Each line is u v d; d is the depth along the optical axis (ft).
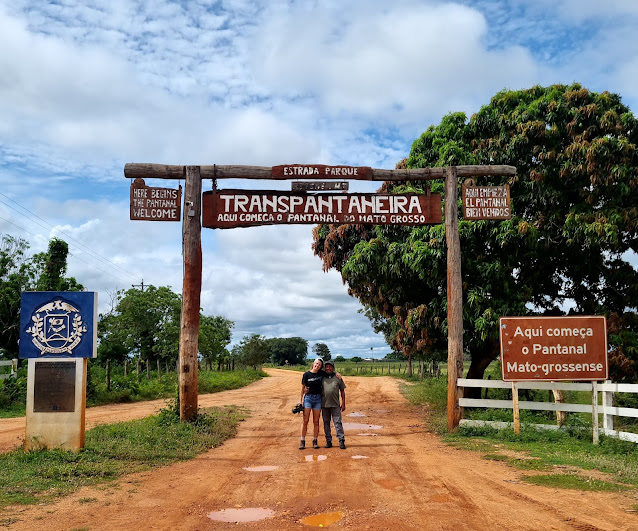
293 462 29.68
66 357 31.01
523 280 55.16
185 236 42.68
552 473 25.20
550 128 50.29
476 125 56.18
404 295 57.00
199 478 25.85
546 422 43.39
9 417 56.18
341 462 29.14
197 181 43.09
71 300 31.37
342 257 62.28
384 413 58.23
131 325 127.13
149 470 27.66
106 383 81.51
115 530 17.70
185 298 42.42
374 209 44.27
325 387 34.76
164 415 42.29
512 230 48.65
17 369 73.05
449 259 43.34
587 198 49.70
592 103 50.29
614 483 23.00
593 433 34.53
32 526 18.02
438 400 63.77
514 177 52.19
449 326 42.39
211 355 174.60
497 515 18.45
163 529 17.83
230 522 18.57
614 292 55.16
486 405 39.96
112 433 37.68
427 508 19.49
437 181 54.95
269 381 153.28
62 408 30.73
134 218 42.37
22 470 26.13
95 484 24.27
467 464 27.96
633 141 49.90
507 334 36.94
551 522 17.58
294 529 17.52
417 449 33.40
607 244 50.96
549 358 36.45
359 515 18.83
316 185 43.70
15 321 88.02
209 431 40.40
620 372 48.32
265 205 43.45
